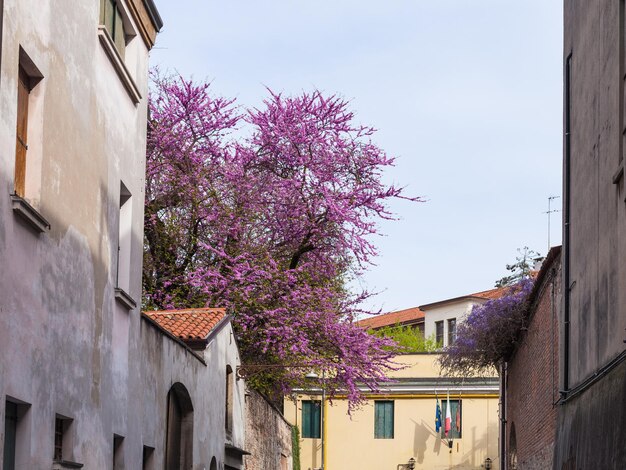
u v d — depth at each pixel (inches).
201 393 903.7
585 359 643.5
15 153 456.1
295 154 1305.4
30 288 458.6
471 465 1868.8
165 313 983.0
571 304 702.5
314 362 1274.6
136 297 692.1
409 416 1895.9
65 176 518.6
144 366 709.9
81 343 548.1
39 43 472.1
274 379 1331.2
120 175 649.6
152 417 735.7
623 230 530.6
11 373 430.0
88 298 563.5
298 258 1321.4
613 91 569.3
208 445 933.2
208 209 1263.5
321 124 1321.4
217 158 1306.6
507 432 1224.8
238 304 1246.9
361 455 1891.0
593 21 640.4
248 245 1284.4
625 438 501.0
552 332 792.9
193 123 1304.1
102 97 598.5
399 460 1883.6
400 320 3191.4
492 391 1882.4
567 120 733.3
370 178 1311.5
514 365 1120.8
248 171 1316.4
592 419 597.0
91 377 570.3
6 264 424.2
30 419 459.2
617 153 553.6
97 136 586.2
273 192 1293.1
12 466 451.2
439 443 1878.7
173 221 1259.8
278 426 1453.0
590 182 637.9
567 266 716.7
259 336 1254.9
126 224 681.6
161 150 1278.3
